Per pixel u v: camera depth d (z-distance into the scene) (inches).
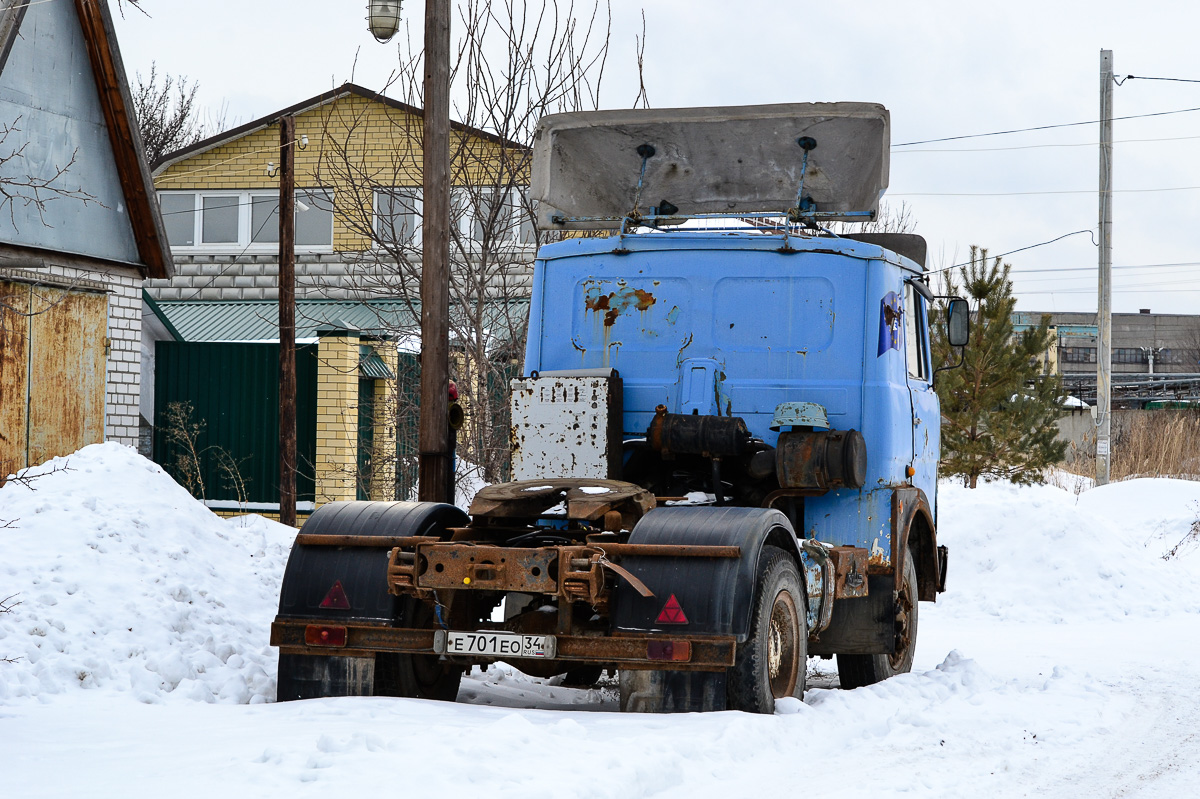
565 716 356.5
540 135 493.7
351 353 1050.1
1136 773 336.2
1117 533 952.9
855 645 459.5
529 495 399.9
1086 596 874.1
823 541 442.6
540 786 265.6
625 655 359.6
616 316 466.6
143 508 584.4
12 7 783.1
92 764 293.7
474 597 421.1
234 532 629.6
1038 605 872.3
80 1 851.4
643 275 466.0
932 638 721.0
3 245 799.1
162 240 925.8
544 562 363.3
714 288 459.2
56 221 847.7
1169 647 650.2
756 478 437.7
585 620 400.5
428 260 568.7
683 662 354.9
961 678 472.1
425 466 560.1
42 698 396.5
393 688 404.2
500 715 360.8
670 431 430.3
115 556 523.2
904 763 333.4
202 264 1430.9
